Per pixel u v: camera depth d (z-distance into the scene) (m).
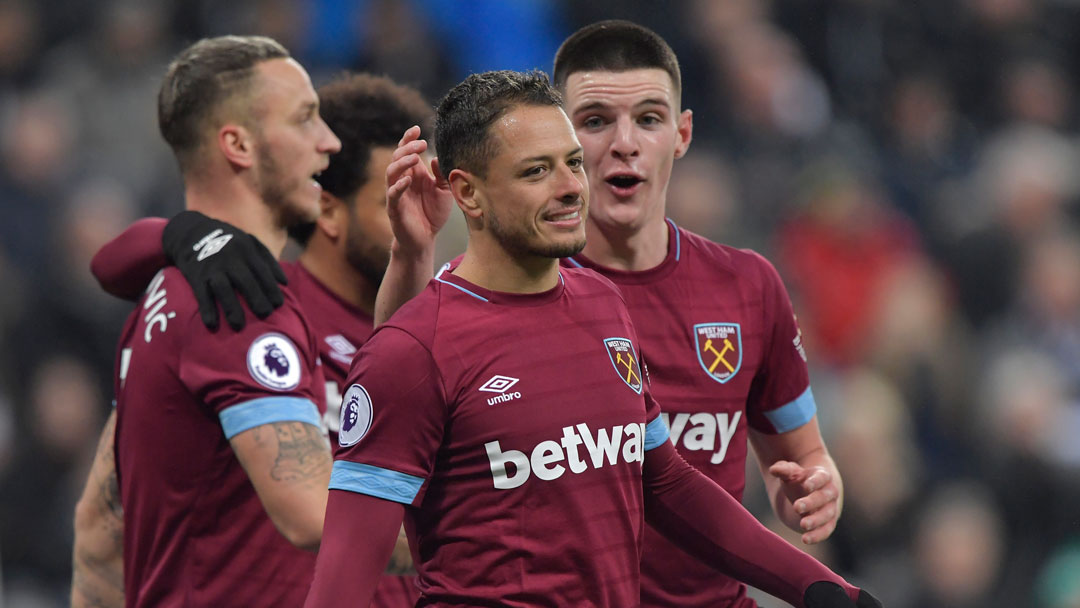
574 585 10.85
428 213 12.04
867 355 31.92
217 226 13.76
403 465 10.72
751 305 13.80
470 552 10.81
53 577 26.81
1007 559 27.88
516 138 10.76
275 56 14.46
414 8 35.75
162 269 14.03
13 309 28.92
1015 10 41.44
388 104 15.15
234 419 12.91
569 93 13.38
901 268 34.03
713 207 33.00
